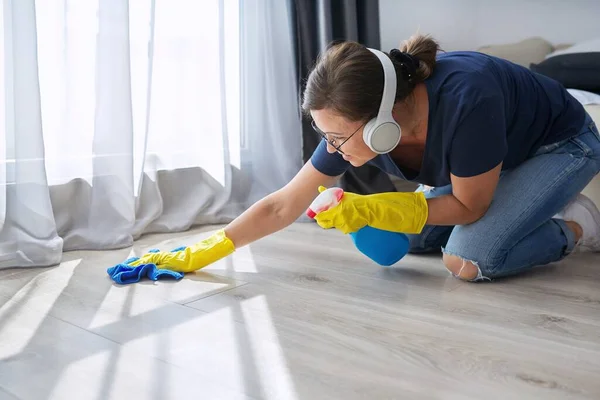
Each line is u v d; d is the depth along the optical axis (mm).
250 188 2441
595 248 1938
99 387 1028
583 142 1628
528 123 1551
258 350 1179
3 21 1644
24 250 1684
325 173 1589
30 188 1684
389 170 1549
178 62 2172
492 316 1378
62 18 1832
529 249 1621
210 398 998
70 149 1906
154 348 1182
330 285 1576
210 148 2287
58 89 1875
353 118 1240
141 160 2035
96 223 1908
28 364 1109
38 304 1412
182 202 2252
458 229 1640
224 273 1666
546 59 2691
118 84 1879
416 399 1004
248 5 2324
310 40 2393
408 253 1903
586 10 2852
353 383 1053
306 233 2166
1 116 1706
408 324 1319
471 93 1329
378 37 2611
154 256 1668
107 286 1543
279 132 2408
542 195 1587
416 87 1354
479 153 1377
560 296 1526
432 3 3000
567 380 1081
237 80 2340
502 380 1075
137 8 1987
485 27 3076
